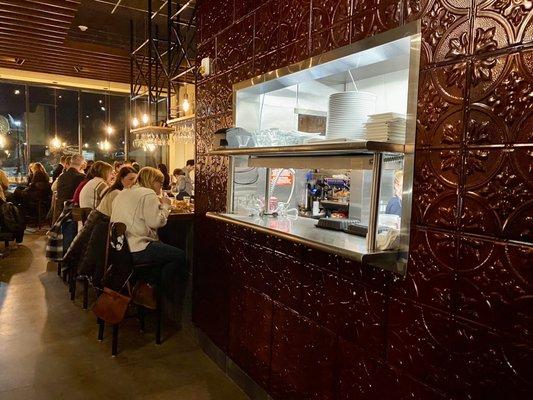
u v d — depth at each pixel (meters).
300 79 2.05
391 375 1.43
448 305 1.21
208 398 2.33
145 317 3.52
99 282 2.98
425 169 1.27
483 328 1.12
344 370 1.65
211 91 2.73
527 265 1.01
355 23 1.55
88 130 9.98
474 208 1.13
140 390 2.39
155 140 6.03
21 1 4.18
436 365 1.25
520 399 1.04
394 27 1.38
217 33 2.63
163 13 5.81
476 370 1.14
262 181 2.56
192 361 2.78
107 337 3.10
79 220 4.17
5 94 9.02
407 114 1.33
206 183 2.82
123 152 10.48
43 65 7.40
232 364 2.53
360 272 1.56
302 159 1.89
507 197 1.05
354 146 1.33
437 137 1.23
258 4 2.18
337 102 1.75
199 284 2.95
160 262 2.97
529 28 1.00
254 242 2.29
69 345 2.94
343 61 1.68
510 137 1.04
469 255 1.15
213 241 2.74
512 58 1.04
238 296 2.46
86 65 7.38
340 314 1.67
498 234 1.08
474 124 1.13
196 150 2.97
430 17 1.25
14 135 9.23
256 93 2.46
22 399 2.25
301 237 1.66
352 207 2.14
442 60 1.21
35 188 7.95
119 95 10.20
